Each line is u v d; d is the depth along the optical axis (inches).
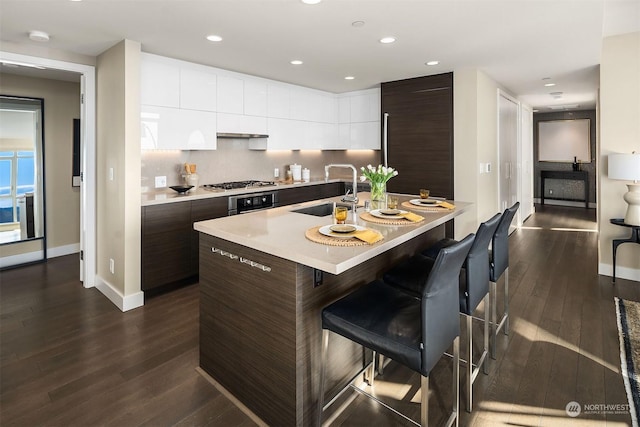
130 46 121.3
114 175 129.6
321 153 241.0
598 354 95.4
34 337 106.4
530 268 166.7
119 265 129.0
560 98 264.1
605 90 147.9
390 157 198.7
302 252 65.2
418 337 59.6
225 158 184.1
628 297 131.8
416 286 82.6
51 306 128.3
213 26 110.0
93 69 138.9
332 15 103.1
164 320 117.7
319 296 72.4
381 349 60.9
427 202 119.8
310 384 70.9
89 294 139.3
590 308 123.2
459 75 173.0
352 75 176.9
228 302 81.3
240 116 169.5
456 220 180.7
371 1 95.0
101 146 138.2
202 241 88.0
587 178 339.6
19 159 170.6
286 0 93.3
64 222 188.7
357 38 122.3
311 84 196.2
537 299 131.7
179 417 74.7
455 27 114.0
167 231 135.9
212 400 80.0
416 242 116.6
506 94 221.0
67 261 179.8
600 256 156.5
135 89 123.6
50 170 181.5
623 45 143.1
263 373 73.9
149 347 101.3
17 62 120.9
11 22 105.0
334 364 79.4
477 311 122.3
